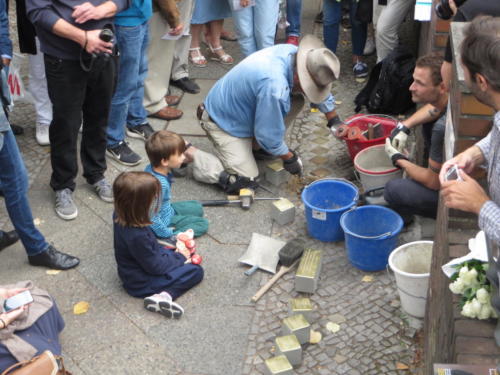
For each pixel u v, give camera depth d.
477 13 3.30
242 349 3.58
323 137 5.64
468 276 2.54
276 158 5.28
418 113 4.57
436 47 4.88
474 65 2.03
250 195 4.71
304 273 3.90
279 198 4.84
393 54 5.77
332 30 6.62
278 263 4.18
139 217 3.63
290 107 4.92
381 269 4.08
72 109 4.30
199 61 6.79
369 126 5.07
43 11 3.94
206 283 4.05
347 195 4.53
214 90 4.85
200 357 3.53
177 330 3.70
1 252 4.29
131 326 3.72
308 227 4.43
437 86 4.05
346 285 4.01
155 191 3.63
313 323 3.73
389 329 3.66
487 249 2.43
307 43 4.56
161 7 5.28
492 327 2.56
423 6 5.23
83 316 3.79
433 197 4.14
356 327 3.69
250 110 4.65
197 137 5.62
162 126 5.77
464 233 2.94
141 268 3.84
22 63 6.55
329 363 3.47
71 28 3.95
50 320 3.40
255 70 4.48
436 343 3.00
